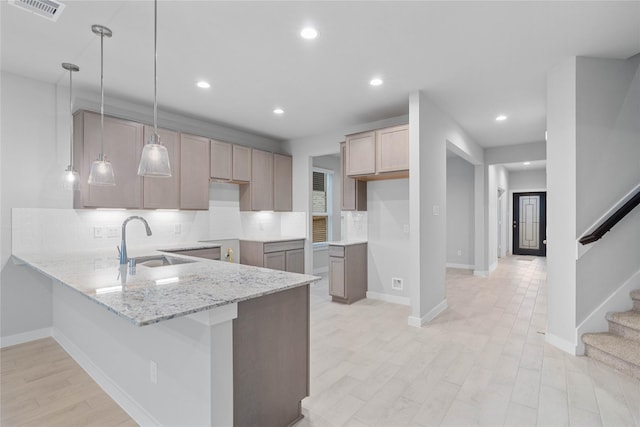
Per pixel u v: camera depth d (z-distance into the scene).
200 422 1.51
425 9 2.16
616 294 2.80
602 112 2.83
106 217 3.63
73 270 2.19
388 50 2.70
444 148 4.21
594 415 1.96
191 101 3.87
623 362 2.45
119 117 3.77
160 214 4.12
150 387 1.86
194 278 1.92
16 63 2.90
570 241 2.82
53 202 3.28
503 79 3.26
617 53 2.77
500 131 5.21
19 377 2.50
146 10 2.15
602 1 2.07
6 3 2.09
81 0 2.04
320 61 2.89
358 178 4.55
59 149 3.33
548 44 2.61
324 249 6.82
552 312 2.99
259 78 3.23
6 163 3.05
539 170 9.07
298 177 5.63
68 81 3.27
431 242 3.79
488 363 2.64
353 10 2.17
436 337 3.20
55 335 3.22
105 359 2.32
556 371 2.48
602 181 2.82
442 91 3.57
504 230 9.16
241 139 5.19
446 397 2.16
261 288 1.67
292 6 2.12
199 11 2.17
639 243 2.84
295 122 4.71
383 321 3.69
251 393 1.69
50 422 1.97
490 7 2.14
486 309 4.12
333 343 3.07
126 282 1.81
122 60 2.87
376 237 4.70
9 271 3.07
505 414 1.98
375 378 2.41
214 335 1.46
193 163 4.22
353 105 4.01
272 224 5.69
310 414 1.99
